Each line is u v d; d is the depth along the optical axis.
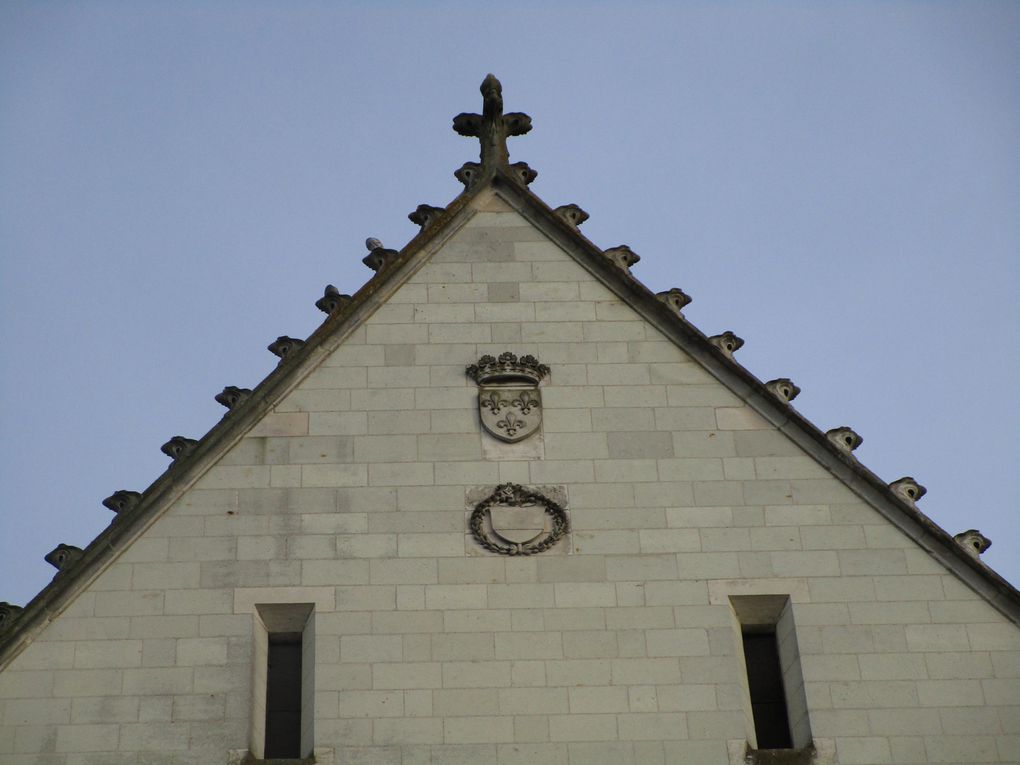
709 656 38.19
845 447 40.47
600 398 40.91
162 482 39.53
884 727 37.66
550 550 39.19
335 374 41.03
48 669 37.81
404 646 38.09
